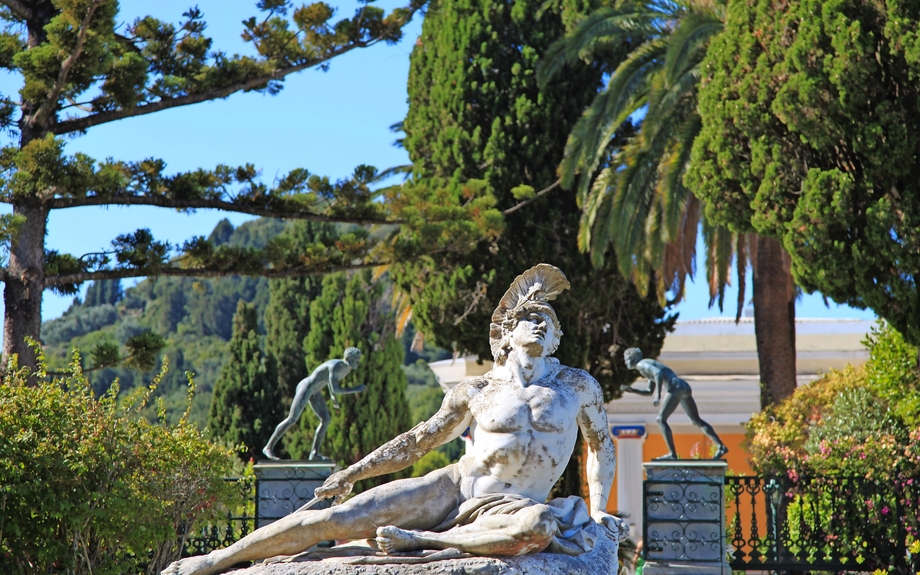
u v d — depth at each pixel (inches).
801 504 467.2
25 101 524.4
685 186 525.7
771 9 442.3
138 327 1998.0
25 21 537.0
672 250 674.2
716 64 473.4
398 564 180.7
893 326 430.0
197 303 1994.3
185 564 198.1
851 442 478.9
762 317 642.8
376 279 957.2
